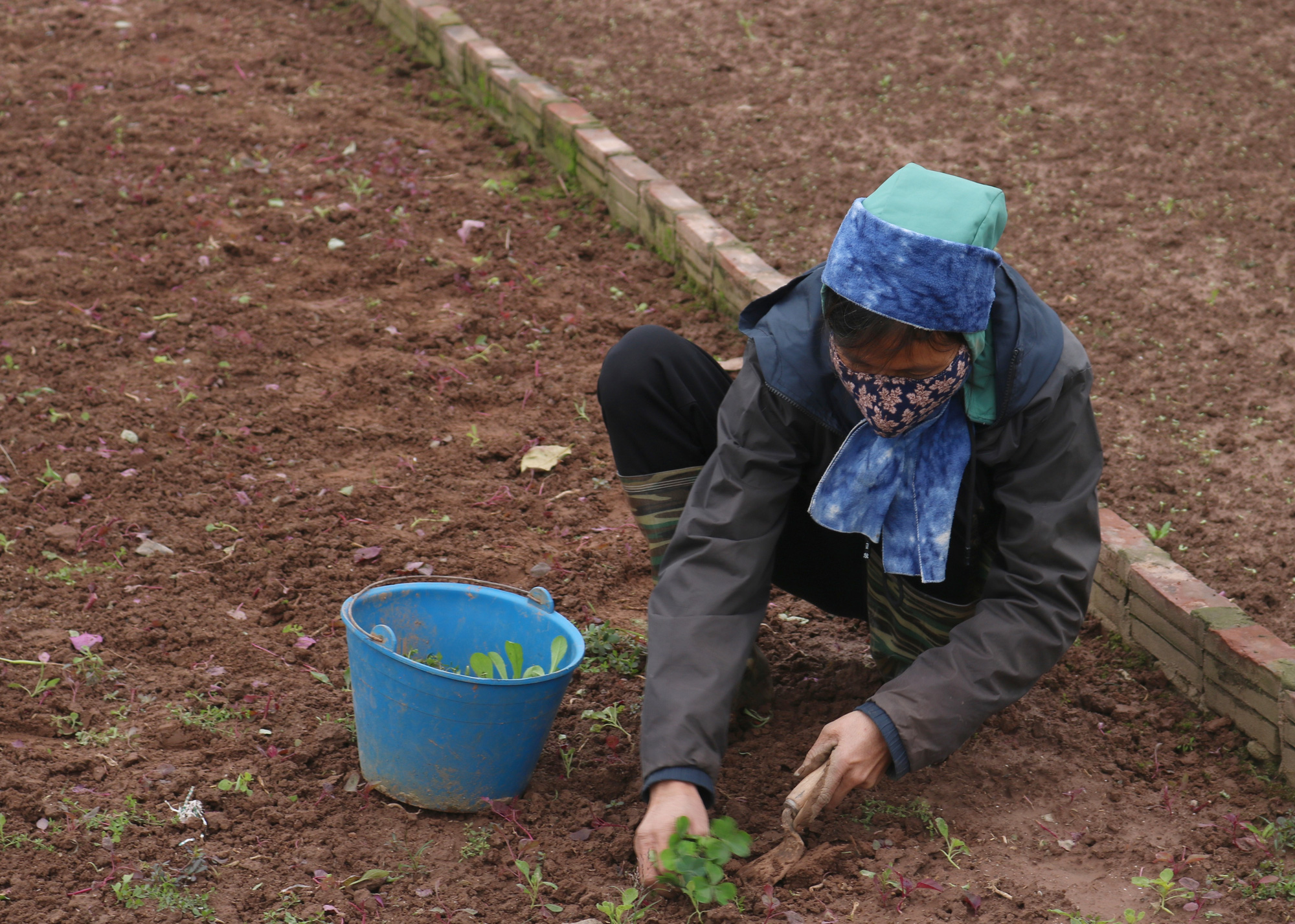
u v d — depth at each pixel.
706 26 9.22
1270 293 5.97
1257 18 9.05
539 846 3.07
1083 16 9.14
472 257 6.54
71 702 3.49
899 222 2.55
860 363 2.65
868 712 2.79
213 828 3.09
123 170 7.10
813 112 7.94
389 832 3.12
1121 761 3.55
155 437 4.93
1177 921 2.89
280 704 3.58
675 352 3.27
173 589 4.06
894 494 2.94
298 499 4.62
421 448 5.05
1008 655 2.83
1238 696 3.58
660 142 7.55
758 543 2.92
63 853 2.96
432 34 8.74
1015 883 3.00
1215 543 4.39
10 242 6.29
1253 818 3.28
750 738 3.56
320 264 6.38
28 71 8.34
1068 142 7.50
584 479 4.89
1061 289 6.06
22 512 4.38
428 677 2.93
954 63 8.53
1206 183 6.98
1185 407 5.20
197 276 6.16
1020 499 2.87
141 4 9.60
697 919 2.84
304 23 9.47
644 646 3.90
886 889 2.96
